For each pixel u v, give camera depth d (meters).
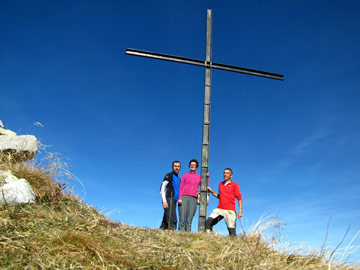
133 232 4.38
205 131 6.95
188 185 6.46
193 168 6.68
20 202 4.20
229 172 6.43
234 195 6.29
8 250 2.92
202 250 4.20
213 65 7.48
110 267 3.11
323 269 3.97
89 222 4.18
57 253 3.08
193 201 6.39
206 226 6.22
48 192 4.84
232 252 4.21
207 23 7.68
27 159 5.86
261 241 4.82
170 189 6.48
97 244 3.42
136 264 3.30
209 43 7.56
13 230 3.33
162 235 4.60
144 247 3.83
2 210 3.81
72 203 4.90
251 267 3.76
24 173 5.08
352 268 4.09
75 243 3.33
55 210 4.41
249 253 4.25
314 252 4.47
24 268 2.73
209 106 7.14
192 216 6.33
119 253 3.45
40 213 3.99
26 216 3.78
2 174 4.73
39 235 3.33
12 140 5.72
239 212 6.17
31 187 4.82
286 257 4.46
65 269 2.89
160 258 3.61
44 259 2.93
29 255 2.93
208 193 6.70
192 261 3.71
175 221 6.30
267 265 3.87
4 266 2.68
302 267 4.03
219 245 4.57
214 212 6.29
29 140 5.82
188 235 4.98
